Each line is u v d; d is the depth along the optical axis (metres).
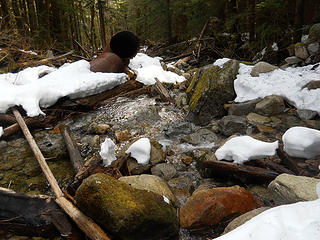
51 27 11.02
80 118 4.72
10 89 4.43
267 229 1.32
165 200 2.26
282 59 6.47
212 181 2.88
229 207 2.16
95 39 16.39
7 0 10.62
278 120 3.77
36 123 4.22
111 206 1.96
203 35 9.65
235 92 4.48
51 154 3.59
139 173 3.01
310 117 3.69
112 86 5.29
